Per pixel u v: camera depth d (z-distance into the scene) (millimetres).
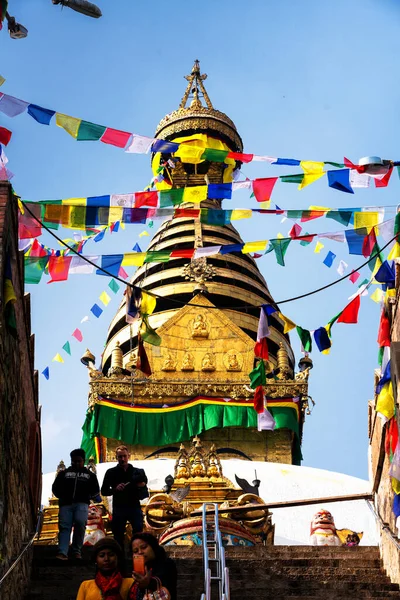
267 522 25938
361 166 21016
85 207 21094
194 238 47625
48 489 35438
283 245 21984
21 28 18609
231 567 19484
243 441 40094
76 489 19469
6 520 17156
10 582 16906
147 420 39625
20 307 19297
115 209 21188
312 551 21016
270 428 23500
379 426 21328
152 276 46312
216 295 45562
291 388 40219
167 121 51531
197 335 41531
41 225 20922
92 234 27125
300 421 41969
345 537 28812
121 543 19188
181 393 40062
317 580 19109
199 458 29594
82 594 13969
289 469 35656
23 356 19562
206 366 40875
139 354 22547
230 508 22844
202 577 18672
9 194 18797
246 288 46438
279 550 21047
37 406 21641
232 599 17688
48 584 18672
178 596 17922
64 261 21656
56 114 20141
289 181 21250
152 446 39781
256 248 22047
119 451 19844
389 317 20719
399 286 20000
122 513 19344
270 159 21156
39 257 21609
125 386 40000
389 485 20141
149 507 25453
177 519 25297
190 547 21016
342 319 22297
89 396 39969
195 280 45375
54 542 26359
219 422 39469
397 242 21562
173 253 21922
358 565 20344
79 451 19750
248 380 40438
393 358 19359
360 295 22281
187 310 42156
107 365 45656
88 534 23469
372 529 32469
